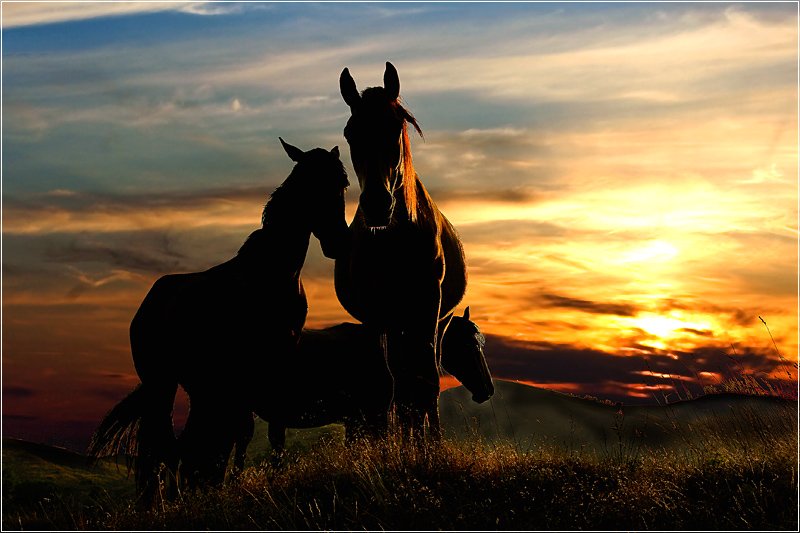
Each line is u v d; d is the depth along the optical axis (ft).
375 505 21.09
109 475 34.32
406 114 24.03
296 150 23.48
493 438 26.35
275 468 24.73
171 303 23.63
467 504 20.76
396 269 24.81
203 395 22.89
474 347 31.71
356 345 29.43
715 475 22.70
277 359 23.45
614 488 22.12
